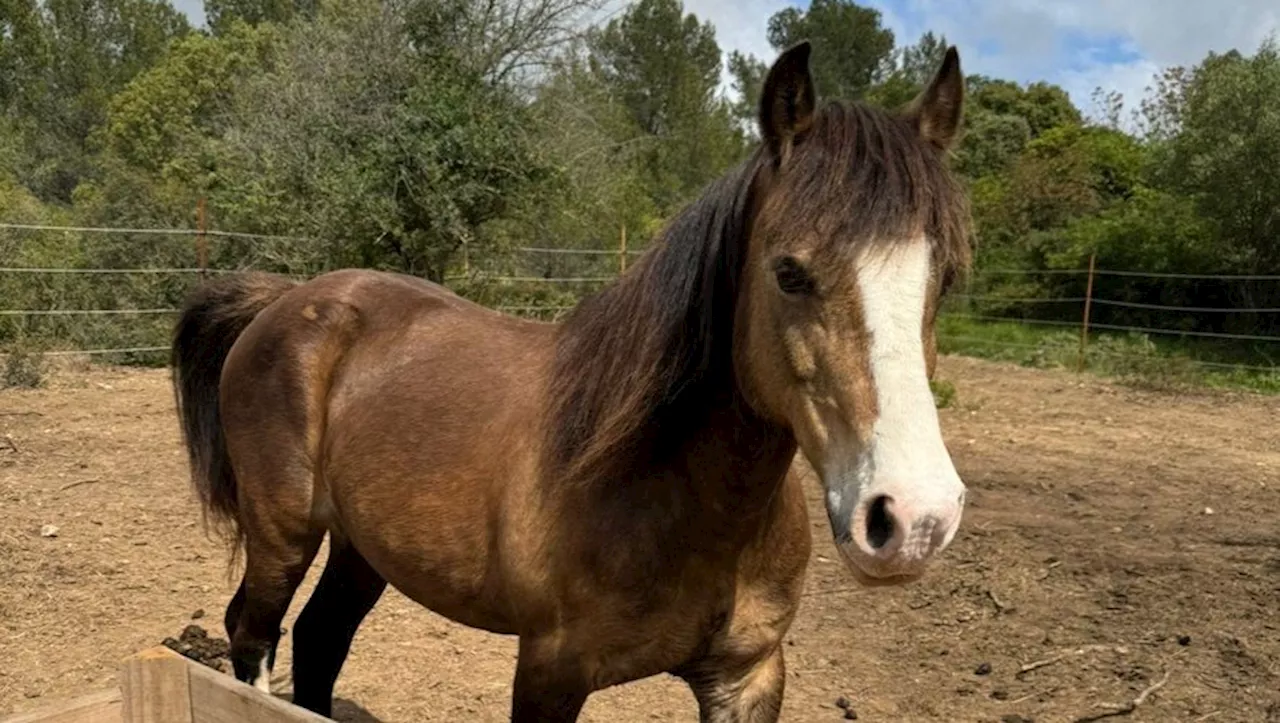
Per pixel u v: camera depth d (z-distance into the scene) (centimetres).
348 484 251
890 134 163
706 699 212
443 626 414
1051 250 1855
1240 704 347
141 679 174
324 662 297
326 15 1411
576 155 1398
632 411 186
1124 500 612
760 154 182
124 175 1527
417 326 271
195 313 327
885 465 147
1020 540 522
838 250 153
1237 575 468
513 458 210
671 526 189
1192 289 1600
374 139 1197
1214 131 1584
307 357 278
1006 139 2831
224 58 2519
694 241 189
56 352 1023
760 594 201
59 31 3766
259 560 287
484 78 1308
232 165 1395
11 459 643
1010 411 968
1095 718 341
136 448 688
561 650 200
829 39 4531
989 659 390
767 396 173
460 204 1186
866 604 447
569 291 1386
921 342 153
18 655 370
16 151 2278
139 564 468
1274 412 990
